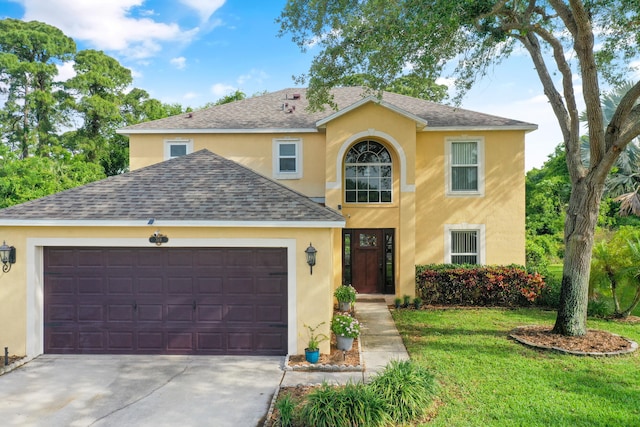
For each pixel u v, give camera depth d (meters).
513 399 6.90
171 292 9.47
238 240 9.30
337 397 6.17
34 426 6.30
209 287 9.46
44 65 37.78
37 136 37.69
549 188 30.52
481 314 13.32
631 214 24.62
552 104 11.02
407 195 14.86
